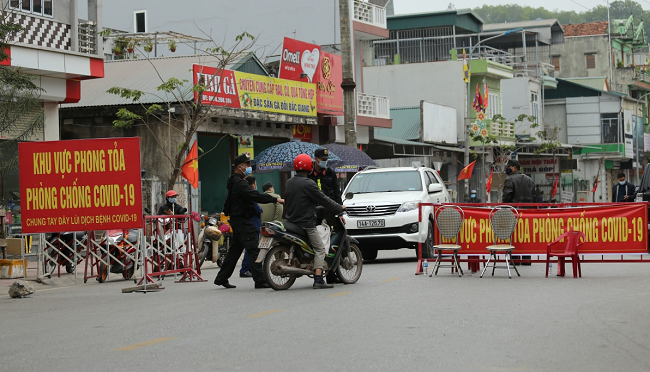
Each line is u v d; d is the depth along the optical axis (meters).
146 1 35.38
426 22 48.31
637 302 9.51
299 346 6.83
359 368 5.93
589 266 14.99
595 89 62.22
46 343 7.39
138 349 6.86
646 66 77.12
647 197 18.34
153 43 31.44
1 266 15.27
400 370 5.86
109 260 14.42
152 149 23.52
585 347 6.71
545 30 57.03
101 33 20.14
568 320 8.15
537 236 13.20
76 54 19.33
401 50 48.97
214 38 34.53
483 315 8.52
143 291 12.30
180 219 14.12
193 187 23.05
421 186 17.69
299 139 29.05
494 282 12.14
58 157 13.22
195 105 20.67
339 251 11.82
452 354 6.43
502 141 47.00
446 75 45.69
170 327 8.13
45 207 13.26
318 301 9.98
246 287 12.45
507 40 56.69
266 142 27.75
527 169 54.66
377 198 16.98
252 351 6.64
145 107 23.00
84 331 8.09
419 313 8.73
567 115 63.09
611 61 70.81
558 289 10.99
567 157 53.78
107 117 24.12
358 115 32.50
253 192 11.86
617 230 12.93
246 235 12.07
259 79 25.03
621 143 61.84
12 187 19.22
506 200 15.59
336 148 23.91
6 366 6.29
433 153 41.78
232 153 25.70
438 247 13.28
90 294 12.36
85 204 13.13
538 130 54.53
